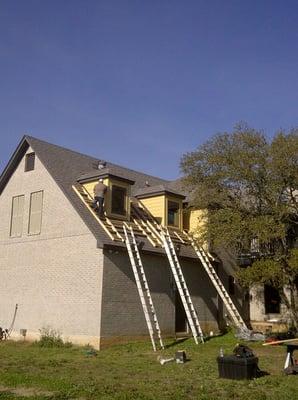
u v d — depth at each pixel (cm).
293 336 2212
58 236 2169
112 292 1973
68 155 2547
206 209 2417
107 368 1381
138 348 1881
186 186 2391
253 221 2108
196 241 2439
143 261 2144
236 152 2209
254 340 2109
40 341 1992
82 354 1722
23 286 2261
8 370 1309
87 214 2116
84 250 2041
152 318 2130
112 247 1986
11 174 2508
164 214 2452
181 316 2320
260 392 1034
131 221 2302
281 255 2180
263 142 2181
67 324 2020
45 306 2133
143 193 2544
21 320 2219
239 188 2266
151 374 1280
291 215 2239
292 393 1034
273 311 2645
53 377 1197
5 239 2423
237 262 2677
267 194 2161
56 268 2136
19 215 2402
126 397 971
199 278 2452
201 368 1372
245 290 2753
